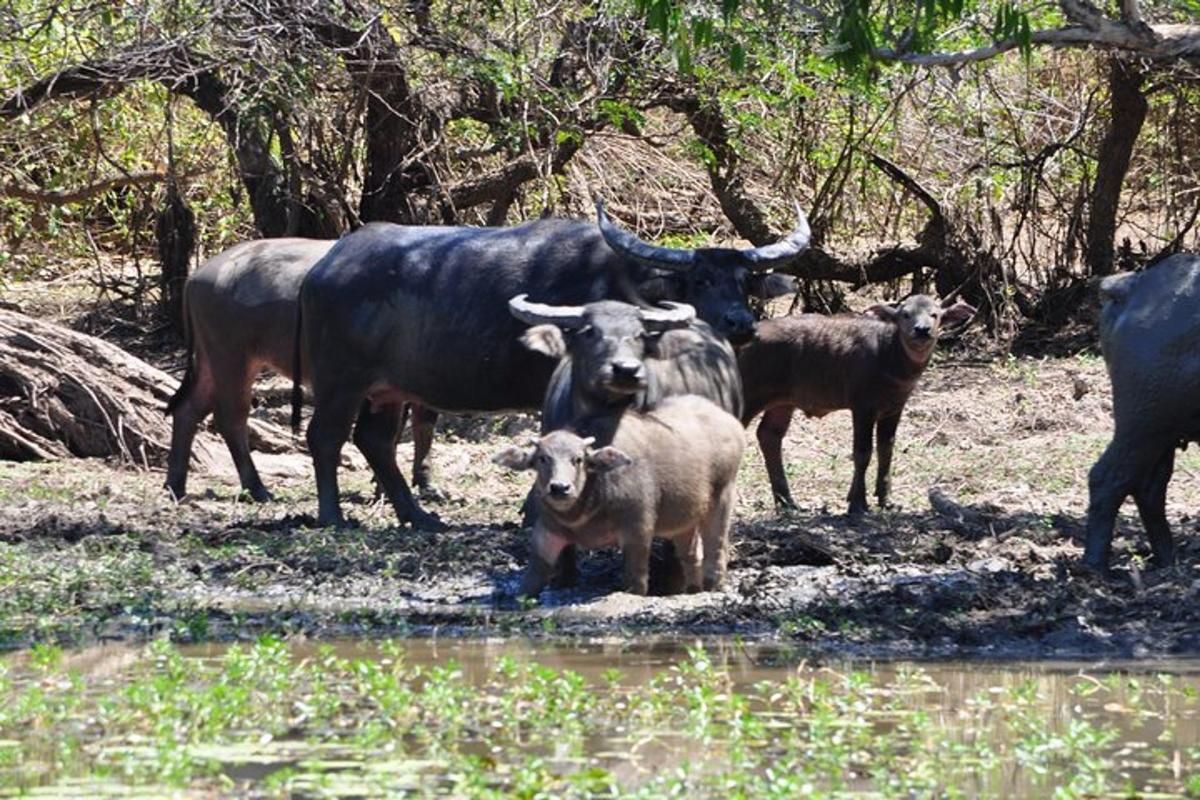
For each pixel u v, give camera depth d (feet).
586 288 144.36
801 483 180.45
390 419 154.30
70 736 80.84
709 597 116.98
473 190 225.35
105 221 269.85
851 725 82.23
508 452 112.06
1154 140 249.96
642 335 120.78
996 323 237.86
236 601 121.29
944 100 238.07
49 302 261.85
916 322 156.46
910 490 173.37
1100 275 241.96
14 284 266.57
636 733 82.43
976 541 137.59
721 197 239.09
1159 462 124.77
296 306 167.73
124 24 201.05
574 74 219.20
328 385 150.92
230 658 92.07
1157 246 260.83
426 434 173.78
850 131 232.12
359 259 149.79
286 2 197.57
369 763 76.23
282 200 226.99
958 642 105.60
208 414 180.55
